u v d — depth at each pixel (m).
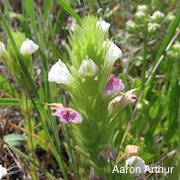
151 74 0.14
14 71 0.11
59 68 0.08
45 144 0.14
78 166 0.12
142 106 0.13
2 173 0.09
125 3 0.18
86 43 0.08
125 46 0.21
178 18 0.13
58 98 0.12
